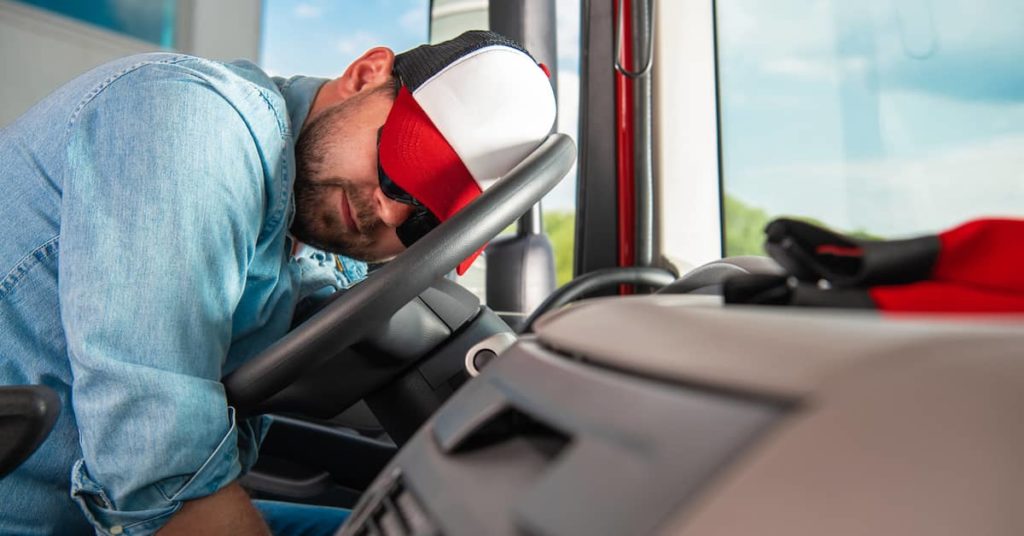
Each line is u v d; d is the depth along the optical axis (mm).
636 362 252
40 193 792
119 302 679
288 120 854
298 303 1009
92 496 697
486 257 1856
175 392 672
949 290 306
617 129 1657
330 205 917
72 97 810
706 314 268
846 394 180
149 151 705
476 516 259
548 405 274
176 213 700
